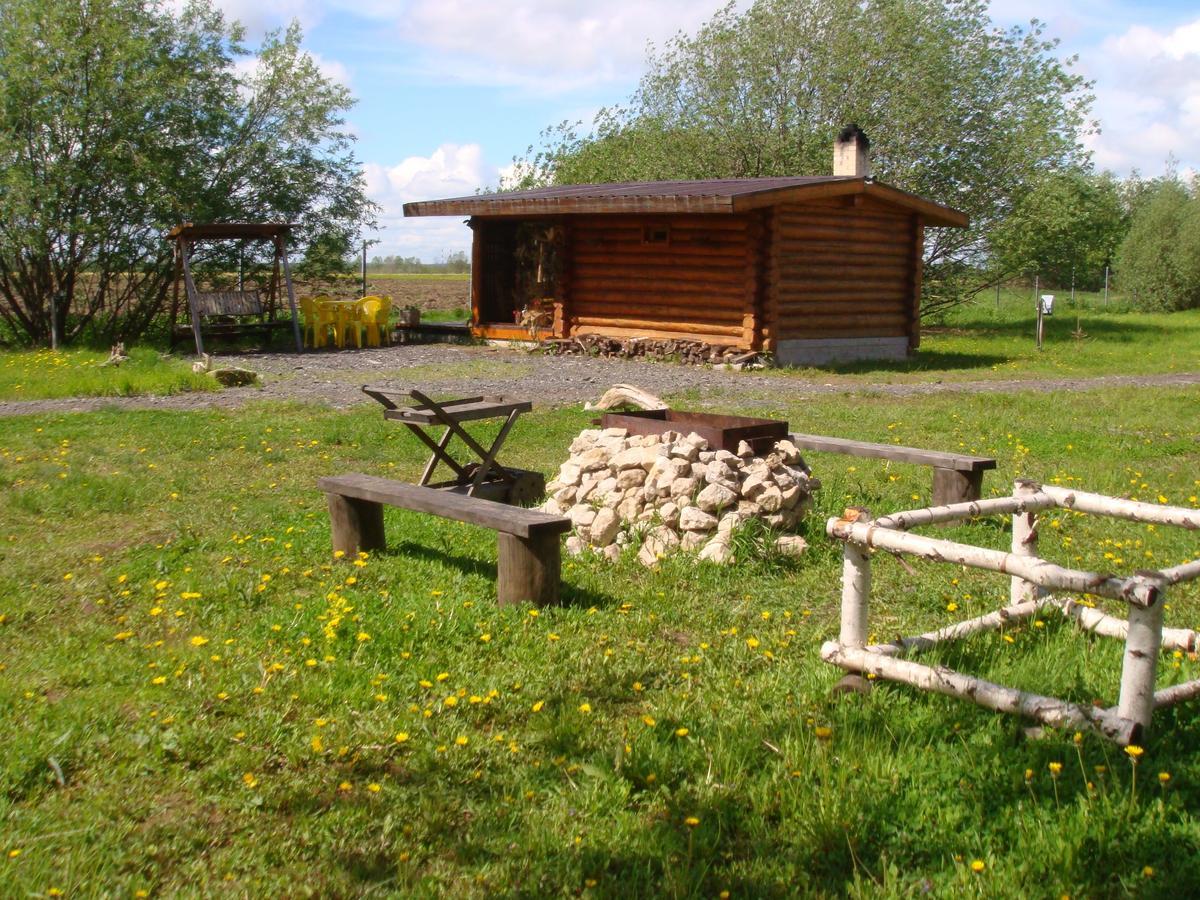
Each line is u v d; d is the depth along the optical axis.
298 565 6.31
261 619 5.30
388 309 22.34
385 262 76.19
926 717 4.02
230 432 10.84
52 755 3.83
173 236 19.61
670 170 31.08
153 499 8.07
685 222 18.52
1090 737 3.71
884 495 7.95
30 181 19.70
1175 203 42.47
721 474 6.44
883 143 28.80
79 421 11.45
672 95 31.19
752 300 17.53
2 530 7.23
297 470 9.18
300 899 3.07
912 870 3.18
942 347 22.73
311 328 23.02
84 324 22.16
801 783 3.58
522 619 5.25
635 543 6.36
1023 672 4.32
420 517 7.46
